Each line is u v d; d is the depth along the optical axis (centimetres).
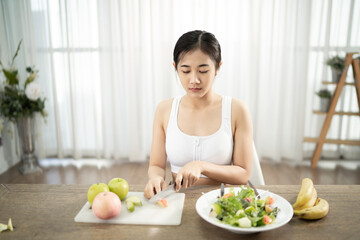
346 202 101
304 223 88
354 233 84
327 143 323
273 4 301
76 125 330
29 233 85
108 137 338
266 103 329
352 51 313
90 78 323
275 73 319
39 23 310
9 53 312
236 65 318
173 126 130
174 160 131
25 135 296
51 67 317
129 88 321
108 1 301
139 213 94
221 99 131
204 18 307
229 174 118
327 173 302
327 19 306
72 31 308
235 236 82
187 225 88
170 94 324
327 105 311
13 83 278
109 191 100
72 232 85
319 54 316
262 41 316
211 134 127
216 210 88
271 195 98
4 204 102
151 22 308
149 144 341
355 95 322
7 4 304
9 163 318
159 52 318
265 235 82
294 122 327
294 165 324
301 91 318
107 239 82
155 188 107
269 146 339
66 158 347
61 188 114
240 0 303
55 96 323
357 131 329
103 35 311
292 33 309
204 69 111
